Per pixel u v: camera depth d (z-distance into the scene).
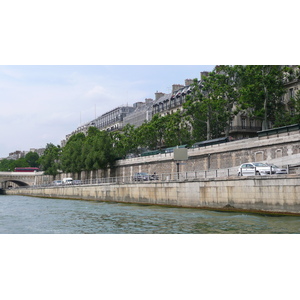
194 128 71.25
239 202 30.81
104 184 56.94
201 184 35.38
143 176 49.69
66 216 35.31
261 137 46.47
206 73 88.94
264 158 45.47
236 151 49.12
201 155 54.50
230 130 71.19
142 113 108.94
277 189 27.62
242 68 60.28
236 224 24.55
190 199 36.88
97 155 77.81
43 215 36.75
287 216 26.56
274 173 29.91
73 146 94.94
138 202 46.66
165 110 96.69
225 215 29.33
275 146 44.28
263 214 28.33
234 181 31.36
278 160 42.22
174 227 24.97
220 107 60.34
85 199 63.88
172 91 97.94
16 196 97.06
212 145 52.94
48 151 132.12
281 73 56.53
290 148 42.56
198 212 32.56
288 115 57.81
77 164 90.06
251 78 58.25
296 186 26.38
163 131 76.75
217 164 51.97
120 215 34.06
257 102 57.25
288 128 43.44
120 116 128.88
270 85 54.47
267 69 56.38
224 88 60.41
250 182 29.80
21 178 123.75
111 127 133.62
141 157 68.25
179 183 38.62
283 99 64.50
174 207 39.19
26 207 48.12
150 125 76.00
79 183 73.88
